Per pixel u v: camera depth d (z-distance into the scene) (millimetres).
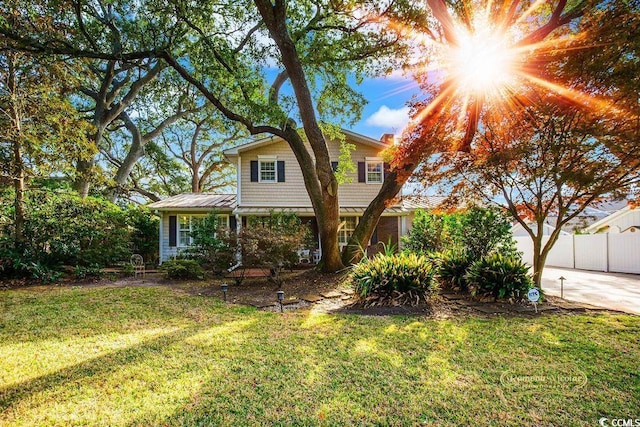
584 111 5402
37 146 10555
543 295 7156
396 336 4855
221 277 11109
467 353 4203
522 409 2938
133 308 6801
